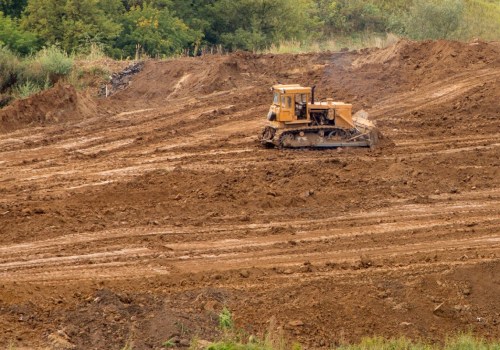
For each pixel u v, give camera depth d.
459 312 56.16
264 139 88.06
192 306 52.38
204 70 117.19
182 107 104.88
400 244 64.25
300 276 57.97
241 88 113.50
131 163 82.69
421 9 147.50
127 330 48.84
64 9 144.88
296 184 75.75
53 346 46.22
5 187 74.81
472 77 111.50
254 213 69.44
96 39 139.75
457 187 76.75
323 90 111.06
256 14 170.88
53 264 58.34
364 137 87.56
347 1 190.00
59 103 99.69
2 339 46.59
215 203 70.75
